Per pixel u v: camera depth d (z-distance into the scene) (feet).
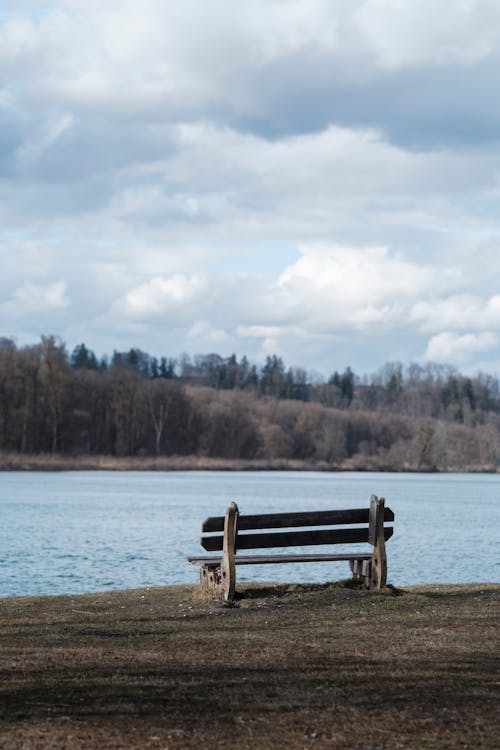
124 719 32.53
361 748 29.58
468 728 31.78
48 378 524.93
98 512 218.38
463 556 129.39
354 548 136.87
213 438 603.67
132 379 583.58
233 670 40.91
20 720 32.12
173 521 193.57
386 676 39.78
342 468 612.70
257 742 30.04
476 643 47.85
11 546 134.72
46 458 513.04
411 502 297.12
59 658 43.45
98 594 66.74
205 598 62.80
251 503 276.82
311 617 55.62
